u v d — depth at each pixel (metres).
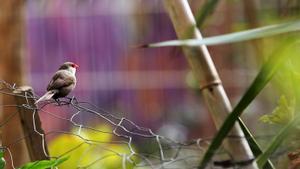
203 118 20.91
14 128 10.49
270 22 4.36
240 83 18.11
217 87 4.78
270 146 4.31
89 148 8.08
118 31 22.17
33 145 6.52
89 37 22.27
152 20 21.97
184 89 21.45
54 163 5.68
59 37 22.23
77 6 22.28
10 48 13.55
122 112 21.70
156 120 21.52
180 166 5.23
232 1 7.78
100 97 21.83
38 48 22.12
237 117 3.97
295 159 5.12
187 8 4.93
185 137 20.69
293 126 4.29
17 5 13.55
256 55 5.65
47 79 22.03
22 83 13.70
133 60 21.94
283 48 3.90
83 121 15.07
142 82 21.83
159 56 21.88
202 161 3.90
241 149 4.58
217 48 18.34
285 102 5.51
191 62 4.84
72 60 22.17
